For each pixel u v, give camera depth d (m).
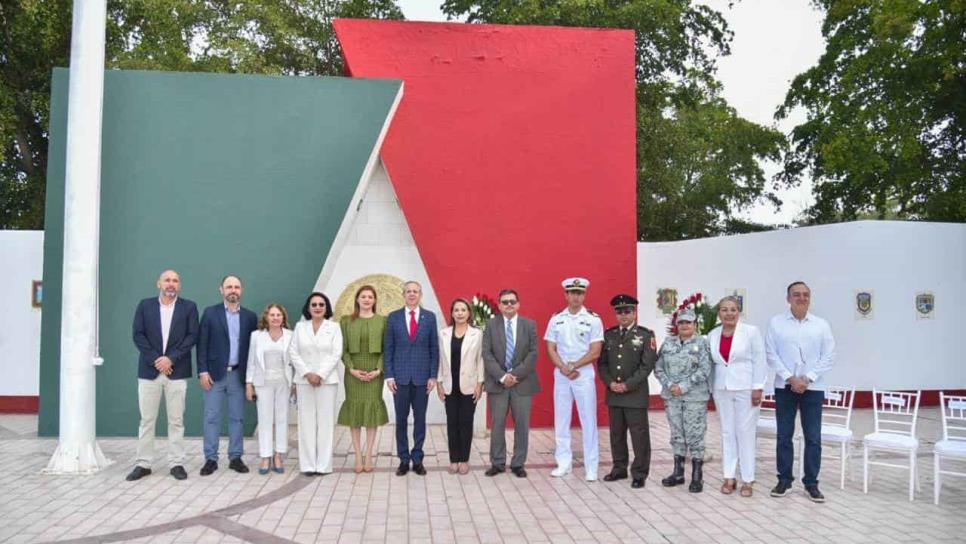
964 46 15.09
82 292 7.50
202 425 9.15
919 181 17.67
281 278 9.50
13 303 11.53
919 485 7.04
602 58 10.98
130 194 9.34
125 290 9.24
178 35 18.30
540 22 18.27
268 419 7.37
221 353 7.35
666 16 19.03
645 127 21.48
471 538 5.39
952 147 17.52
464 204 10.58
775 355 6.75
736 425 6.81
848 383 12.40
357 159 9.69
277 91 9.62
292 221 9.55
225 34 18.66
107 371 9.13
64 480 7.04
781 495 6.66
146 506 6.14
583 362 7.32
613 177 10.86
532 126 10.77
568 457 7.53
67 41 16.39
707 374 6.88
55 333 9.16
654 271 13.23
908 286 12.49
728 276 13.57
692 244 13.48
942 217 17.45
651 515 6.03
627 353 7.18
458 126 10.66
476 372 7.56
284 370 7.45
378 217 10.89
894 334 12.39
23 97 16.53
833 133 17.22
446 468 7.79
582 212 10.76
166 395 7.21
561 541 5.33
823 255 12.57
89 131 7.66
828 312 12.53
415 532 5.52
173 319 7.25
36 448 8.48
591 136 10.86
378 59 10.59
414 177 10.55
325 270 9.80
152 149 9.41
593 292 10.67
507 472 7.62
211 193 9.46
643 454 7.05
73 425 7.41
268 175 9.55
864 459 6.88
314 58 20.17
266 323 7.52
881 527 5.70
